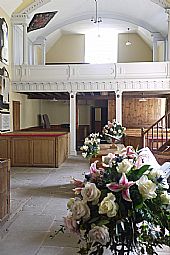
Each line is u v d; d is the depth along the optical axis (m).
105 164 2.00
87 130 17.05
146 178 1.69
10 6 10.91
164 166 4.62
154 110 15.64
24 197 5.75
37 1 11.55
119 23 15.75
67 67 11.59
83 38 17.61
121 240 1.69
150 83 11.34
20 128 12.93
